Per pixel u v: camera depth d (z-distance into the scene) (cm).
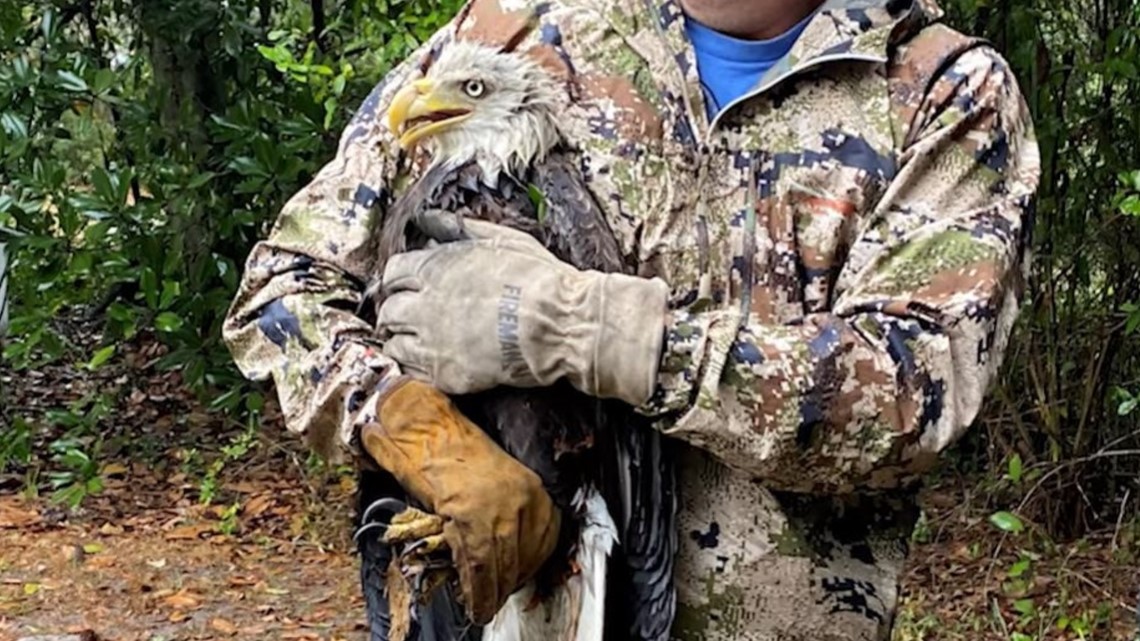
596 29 204
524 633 198
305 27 620
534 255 185
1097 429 547
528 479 185
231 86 654
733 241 197
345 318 201
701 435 182
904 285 190
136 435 695
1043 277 535
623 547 195
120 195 587
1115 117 518
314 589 559
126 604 544
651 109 201
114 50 695
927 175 195
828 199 196
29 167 596
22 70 599
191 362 614
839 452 184
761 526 200
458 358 184
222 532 609
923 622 480
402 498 201
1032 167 203
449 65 196
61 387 730
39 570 573
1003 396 538
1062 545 537
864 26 197
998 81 200
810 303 195
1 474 666
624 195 199
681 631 202
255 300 207
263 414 698
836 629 201
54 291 594
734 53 201
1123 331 525
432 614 202
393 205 204
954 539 539
